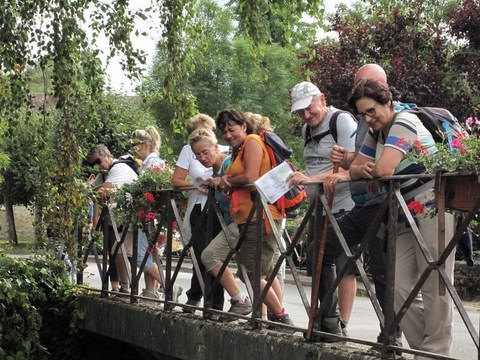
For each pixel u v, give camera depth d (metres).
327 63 16.42
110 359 9.48
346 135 6.31
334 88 16.33
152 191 8.20
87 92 9.83
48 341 9.55
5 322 9.14
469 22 15.56
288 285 14.69
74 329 9.26
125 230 8.61
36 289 9.44
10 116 9.91
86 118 9.79
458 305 4.82
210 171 7.85
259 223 6.44
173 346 7.37
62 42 9.64
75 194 9.59
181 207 8.09
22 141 9.95
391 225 5.25
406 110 5.32
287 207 6.70
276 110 26.02
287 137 25.61
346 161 5.88
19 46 9.62
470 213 4.74
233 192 6.79
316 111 6.46
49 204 9.70
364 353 5.39
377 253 5.68
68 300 9.48
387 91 5.33
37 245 9.90
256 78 10.21
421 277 5.04
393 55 15.89
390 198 5.24
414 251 5.49
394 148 5.20
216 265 7.09
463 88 15.91
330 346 5.69
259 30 9.77
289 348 5.91
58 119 10.05
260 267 6.49
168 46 10.16
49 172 9.75
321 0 9.76
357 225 5.74
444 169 4.90
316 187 5.91
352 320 9.55
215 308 7.44
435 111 5.47
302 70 16.77
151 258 8.66
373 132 5.56
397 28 16.12
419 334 5.54
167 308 7.70
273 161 6.71
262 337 6.20
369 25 16.50
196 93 25.88
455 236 4.82
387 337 5.26
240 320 7.01
